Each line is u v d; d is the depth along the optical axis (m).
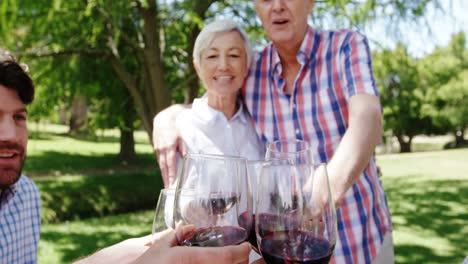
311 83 1.89
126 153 15.29
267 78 2.01
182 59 8.52
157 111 7.27
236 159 1.07
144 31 7.05
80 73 8.34
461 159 15.91
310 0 1.93
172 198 1.19
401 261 4.96
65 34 7.49
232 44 1.91
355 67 1.70
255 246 1.20
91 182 9.86
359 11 5.69
